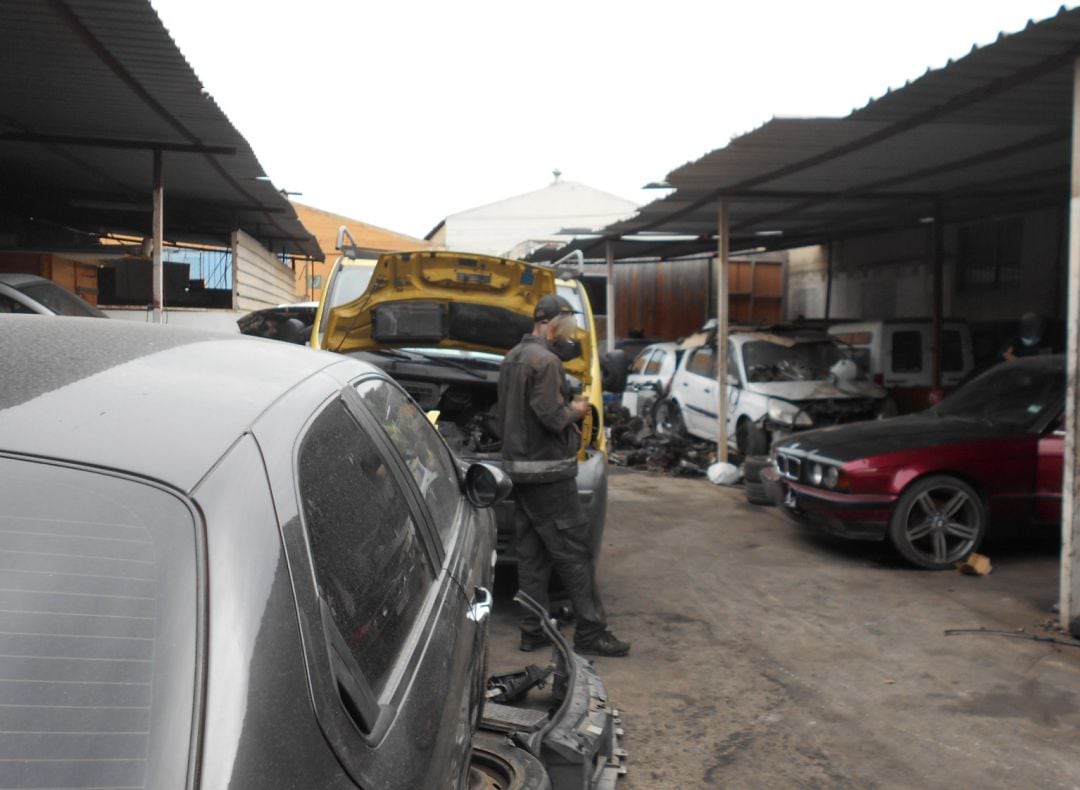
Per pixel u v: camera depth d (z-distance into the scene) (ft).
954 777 12.00
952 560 22.39
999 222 48.32
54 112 26.30
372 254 26.21
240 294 45.80
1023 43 17.83
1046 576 21.81
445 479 10.56
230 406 5.47
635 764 12.37
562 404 15.60
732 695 14.75
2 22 18.56
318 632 4.61
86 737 3.74
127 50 20.31
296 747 4.03
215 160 33.01
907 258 56.24
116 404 5.19
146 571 4.25
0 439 4.70
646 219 42.70
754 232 50.34
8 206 43.65
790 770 12.21
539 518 16.03
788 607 19.47
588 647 16.46
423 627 6.54
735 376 38.65
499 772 10.05
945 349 41.22
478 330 19.85
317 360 7.65
